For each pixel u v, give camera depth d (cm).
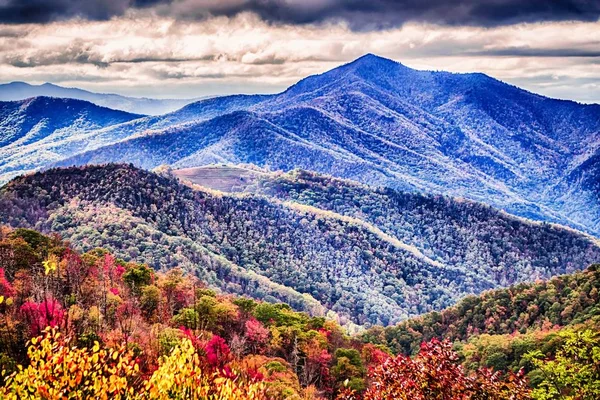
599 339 2956
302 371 6981
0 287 5675
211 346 5656
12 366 3672
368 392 2500
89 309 5762
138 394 1786
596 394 2748
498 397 2341
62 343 1772
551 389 2864
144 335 5412
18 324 4412
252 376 5078
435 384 2308
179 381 1748
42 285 6000
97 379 1709
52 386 1697
